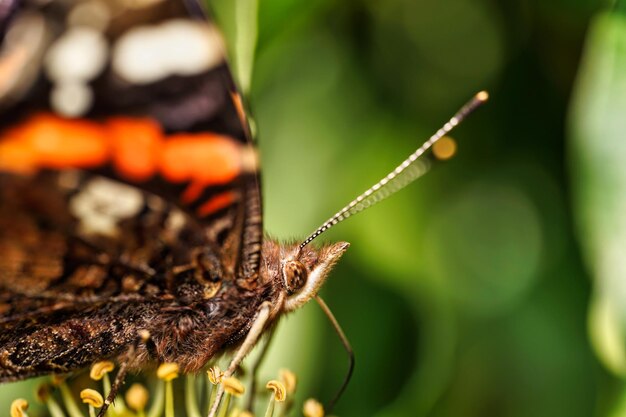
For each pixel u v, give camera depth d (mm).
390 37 148
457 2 148
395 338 143
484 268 146
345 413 142
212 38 123
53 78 122
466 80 147
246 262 132
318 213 144
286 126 146
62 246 128
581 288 143
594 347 130
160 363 134
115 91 123
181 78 124
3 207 125
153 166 126
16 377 133
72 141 124
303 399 140
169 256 130
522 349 143
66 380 136
